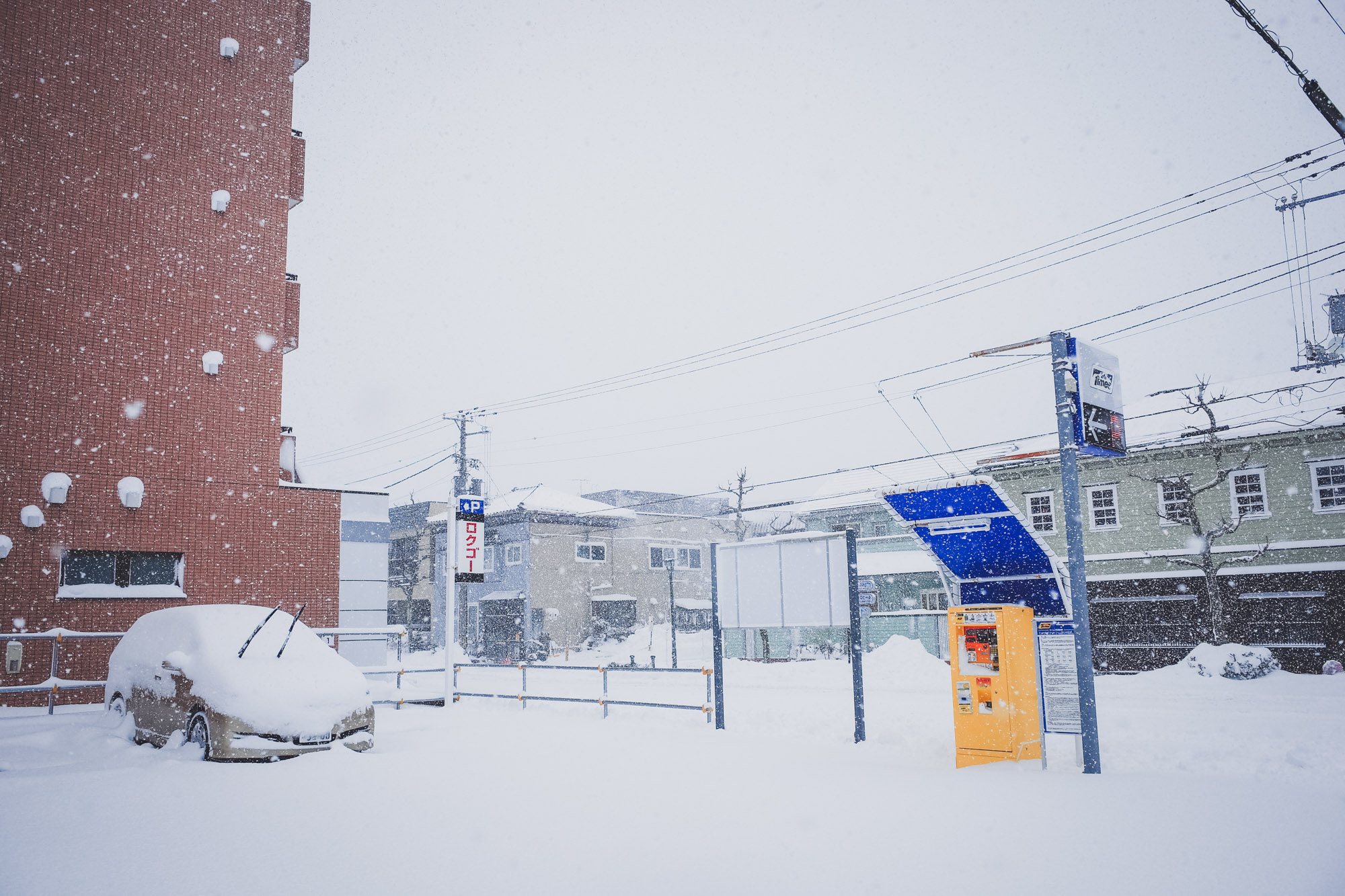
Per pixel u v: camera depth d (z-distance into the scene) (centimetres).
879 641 3644
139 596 1784
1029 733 941
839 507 4044
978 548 1056
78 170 1789
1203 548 2625
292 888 504
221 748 921
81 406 1750
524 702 1562
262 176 2041
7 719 1239
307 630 1132
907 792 770
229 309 1958
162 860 560
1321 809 692
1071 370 951
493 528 5197
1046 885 502
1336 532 2572
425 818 677
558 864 550
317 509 2044
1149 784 805
